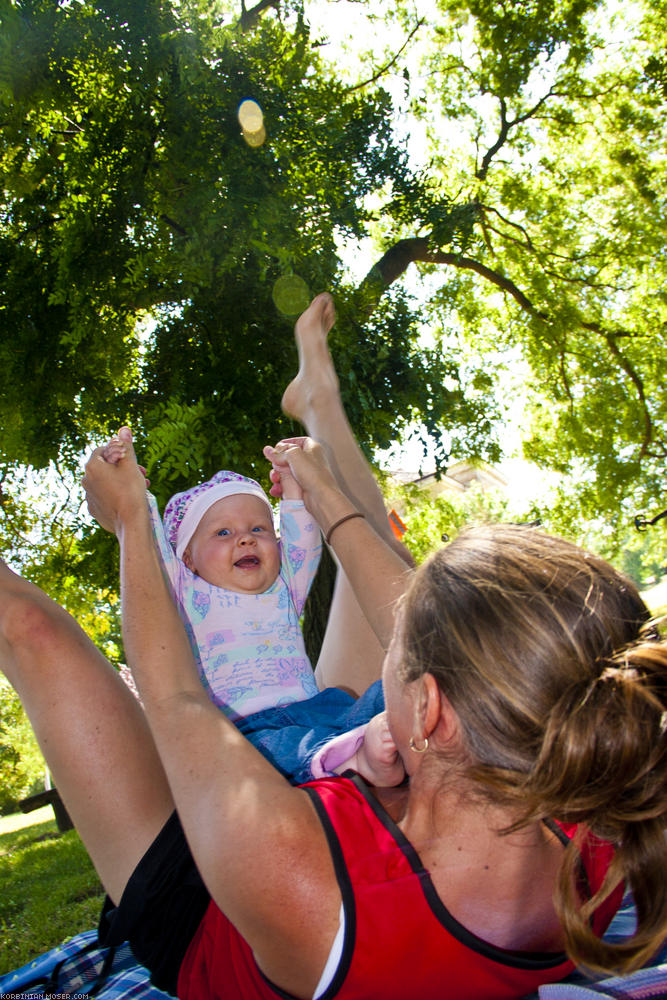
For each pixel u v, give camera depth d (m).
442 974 0.90
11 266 6.63
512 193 11.41
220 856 0.90
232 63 6.26
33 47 5.93
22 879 6.66
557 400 12.27
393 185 7.61
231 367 6.02
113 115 6.16
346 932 0.87
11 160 6.70
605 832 0.89
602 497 12.02
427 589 1.03
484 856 0.93
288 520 2.11
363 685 1.88
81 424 6.75
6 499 7.17
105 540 6.68
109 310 6.32
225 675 1.91
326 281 6.15
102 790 1.21
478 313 12.38
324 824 0.94
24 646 1.30
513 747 0.89
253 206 5.83
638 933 0.87
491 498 11.38
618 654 0.90
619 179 11.51
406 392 6.97
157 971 1.24
